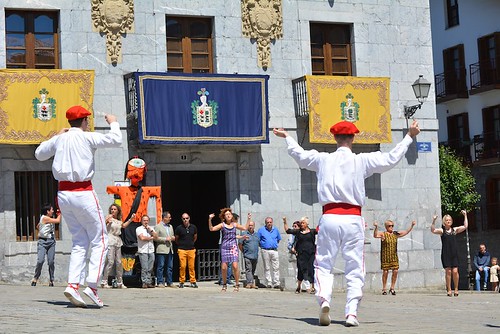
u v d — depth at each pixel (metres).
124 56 26.88
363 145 29.72
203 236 30.25
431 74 30.84
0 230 25.25
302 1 29.08
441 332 11.87
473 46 44.56
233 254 24.16
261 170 28.25
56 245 25.28
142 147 26.72
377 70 30.06
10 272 25.05
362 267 12.52
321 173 12.58
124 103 26.81
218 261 27.44
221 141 27.14
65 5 26.30
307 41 29.08
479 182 44.16
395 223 29.92
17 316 12.85
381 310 17.53
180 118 26.67
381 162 12.52
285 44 28.78
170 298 19.41
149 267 24.06
